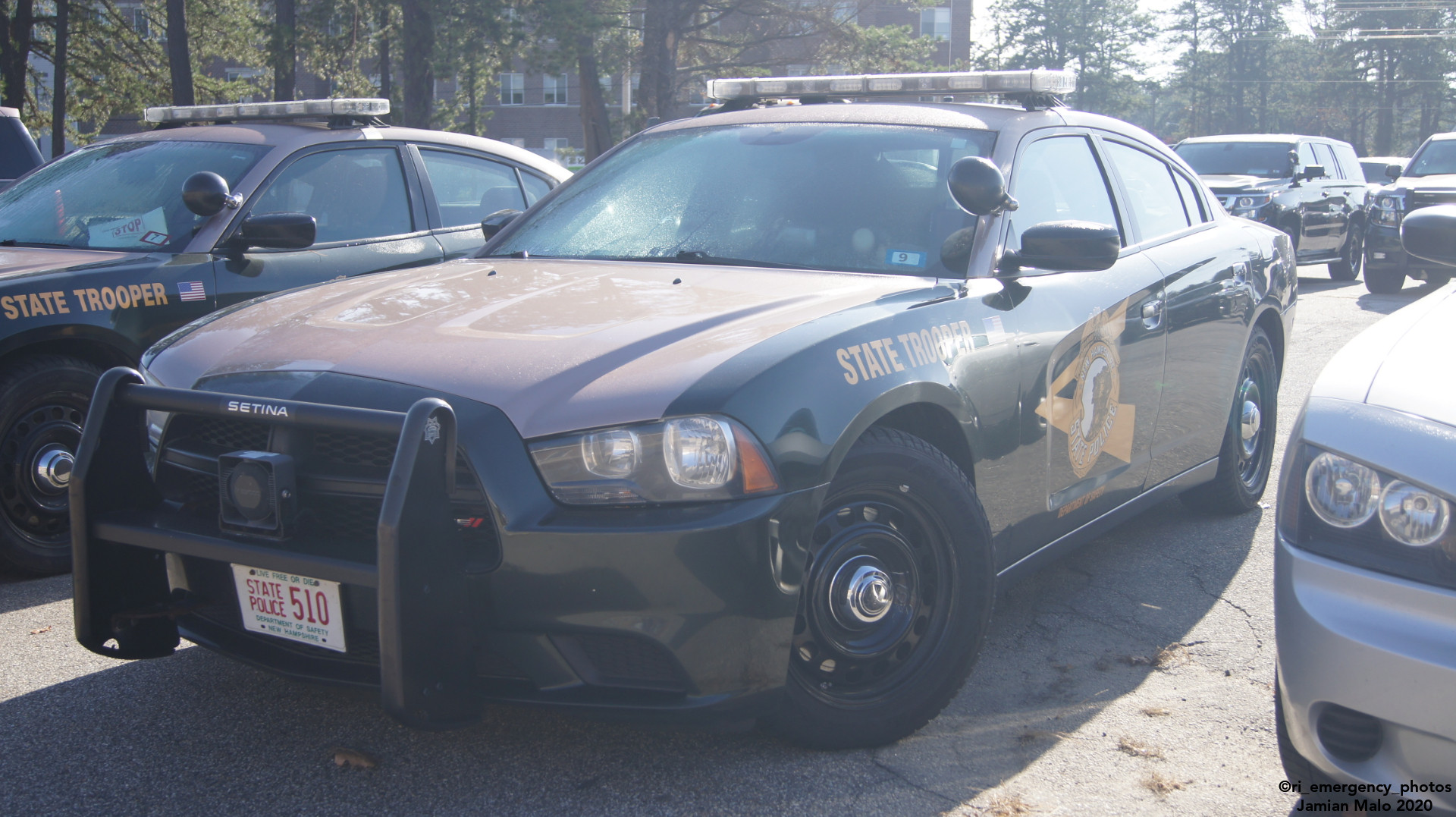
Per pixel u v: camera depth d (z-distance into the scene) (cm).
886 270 318
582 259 347
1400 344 244
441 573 225
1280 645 224
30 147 772
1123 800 262
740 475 236
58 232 484
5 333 400
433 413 222
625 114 3266
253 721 298
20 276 413
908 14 5347
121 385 263
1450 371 227
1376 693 206
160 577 272
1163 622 376
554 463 232
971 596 289
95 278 427
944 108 374
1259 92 9106
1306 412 234
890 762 277
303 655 251
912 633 284
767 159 362
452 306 290
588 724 295
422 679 224
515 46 2436
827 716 272
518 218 393
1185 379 407
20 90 2820
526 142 5734
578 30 2450
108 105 3194
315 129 539
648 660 238
